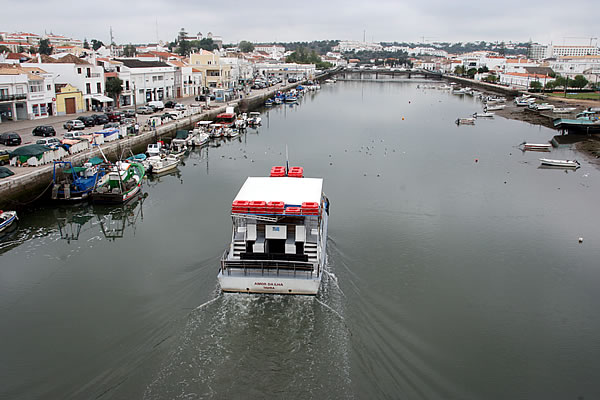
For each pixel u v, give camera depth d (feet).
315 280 73.97
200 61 451.12
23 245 109.81
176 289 83.15
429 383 61.26
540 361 68.23
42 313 78.48
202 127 258.57
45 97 242.17
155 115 269.03
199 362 61.31
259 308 73.20
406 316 77.25
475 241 111.34
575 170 184.55
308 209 77.30
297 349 63.93
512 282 92.02
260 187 89.40
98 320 75.00
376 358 64.13
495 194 150.51
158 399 55.31
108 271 94.02
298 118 336.29
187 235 112.68
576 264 100.73
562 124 264.11
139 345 66.59
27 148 146.82
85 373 61.93
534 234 116.67
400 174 175.11
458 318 78.18
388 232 115.14
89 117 223.92
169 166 180.75
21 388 59.93
